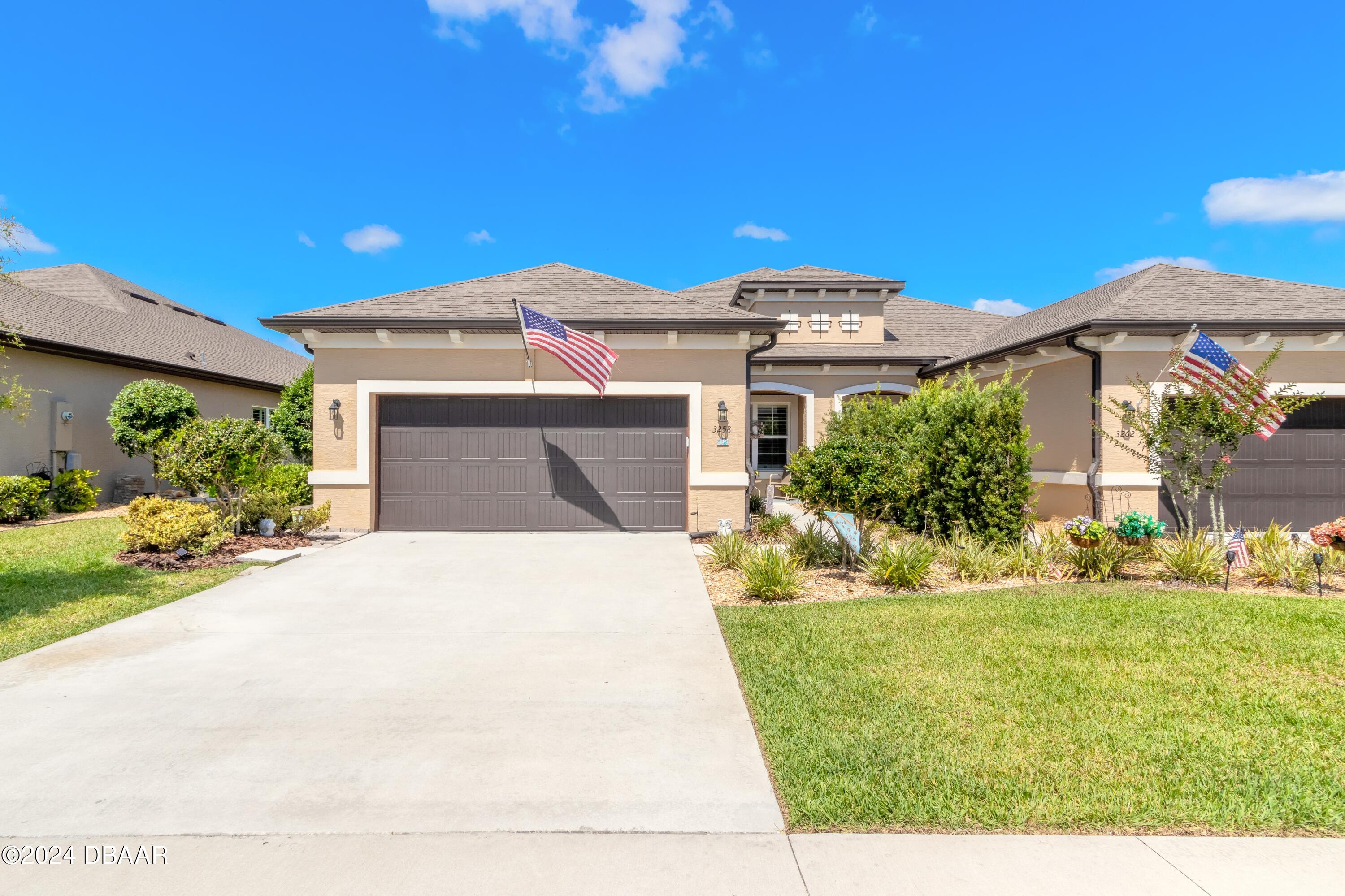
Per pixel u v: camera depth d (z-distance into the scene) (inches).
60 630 221.6
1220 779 123.2
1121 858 100.5
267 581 300.4
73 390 583.2
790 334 699.4
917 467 340.2
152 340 703.7
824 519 347.6
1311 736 139.8
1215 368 316.2
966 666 184.5
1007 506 343.3
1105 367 418.0
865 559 315.0
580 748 139.2
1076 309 513.0
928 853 102.1
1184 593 264.7
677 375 452.1
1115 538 313.6
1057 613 235.0
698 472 451.2
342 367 447.2
